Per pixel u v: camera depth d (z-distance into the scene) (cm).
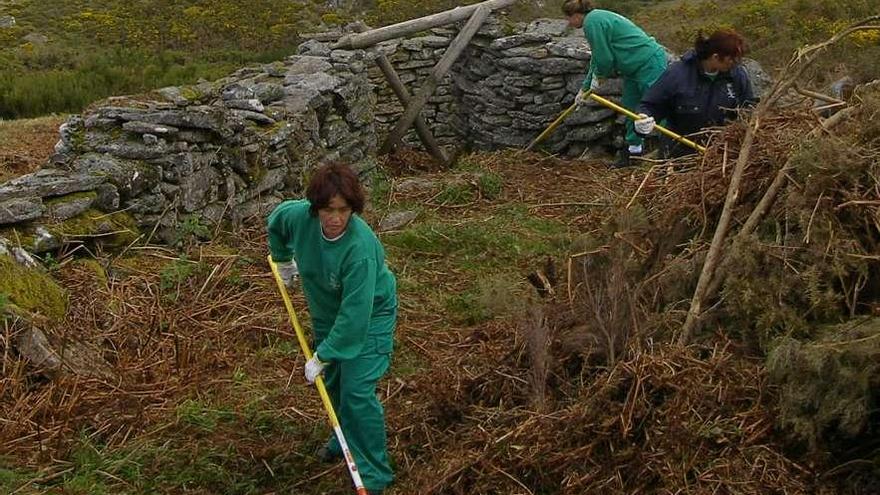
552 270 598
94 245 652
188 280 648
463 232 774
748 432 421
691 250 514
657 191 562
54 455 467
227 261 684
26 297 562
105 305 599
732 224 504
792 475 406
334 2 2414
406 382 543
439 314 644
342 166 409
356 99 974
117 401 511
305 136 845
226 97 839
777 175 488
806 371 408
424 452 479
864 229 455
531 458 435
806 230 456
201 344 578
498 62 1099
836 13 1536
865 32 1311
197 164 713
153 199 687
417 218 834
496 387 504
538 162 1020
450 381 521
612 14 909
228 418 504
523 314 525
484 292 609
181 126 702
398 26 1063
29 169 1043
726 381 441
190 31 2259
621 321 488
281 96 868
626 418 430
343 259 416
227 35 2253
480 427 465
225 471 462
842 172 460
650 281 513
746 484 401
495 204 884
